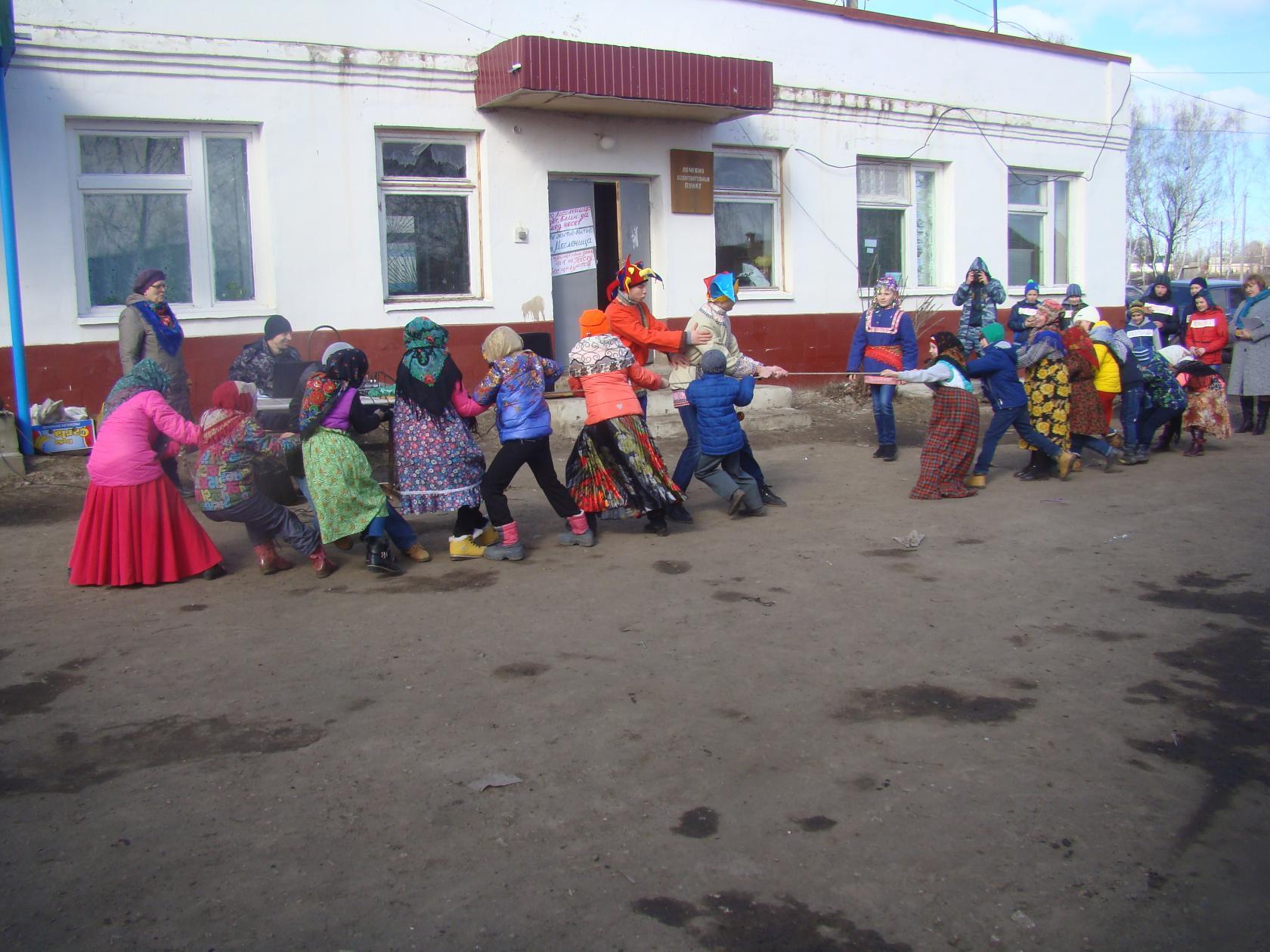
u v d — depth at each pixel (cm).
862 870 329
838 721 437
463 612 580
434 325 668
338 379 635
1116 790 378
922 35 1542
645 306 773
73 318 973
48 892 320
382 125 1104
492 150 1173
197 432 630
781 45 1397
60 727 437
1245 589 610
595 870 330
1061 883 322
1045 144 1714
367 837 350
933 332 1579
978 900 314
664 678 483
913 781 385
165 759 407
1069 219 1802
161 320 843
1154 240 4438
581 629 550
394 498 793
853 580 633
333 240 1087
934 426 864
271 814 366
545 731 428
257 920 306
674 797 375
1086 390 951
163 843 348
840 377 1484
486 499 679
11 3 827
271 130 1044
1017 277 1744
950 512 818
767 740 420
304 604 597
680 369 812
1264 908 310
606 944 295
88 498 627
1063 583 627
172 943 296
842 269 1484
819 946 293
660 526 739
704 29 1326
